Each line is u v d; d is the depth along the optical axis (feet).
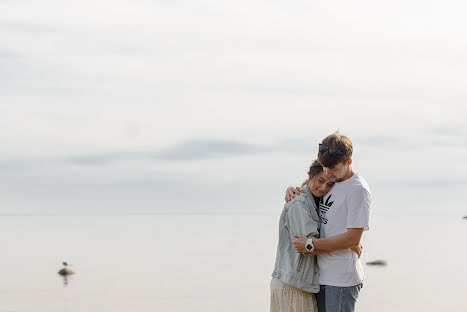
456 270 62.49
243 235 123.13
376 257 76.18
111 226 173.88
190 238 114.93
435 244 97.66
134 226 172.55
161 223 197.67
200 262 71.61
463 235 121.80
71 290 50.70
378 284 52.49
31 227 171.94
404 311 41.16
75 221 229.86
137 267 67.21
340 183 17.33
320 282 17.54
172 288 51.62
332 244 16.87
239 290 50.47
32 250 90.94
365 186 17.17
